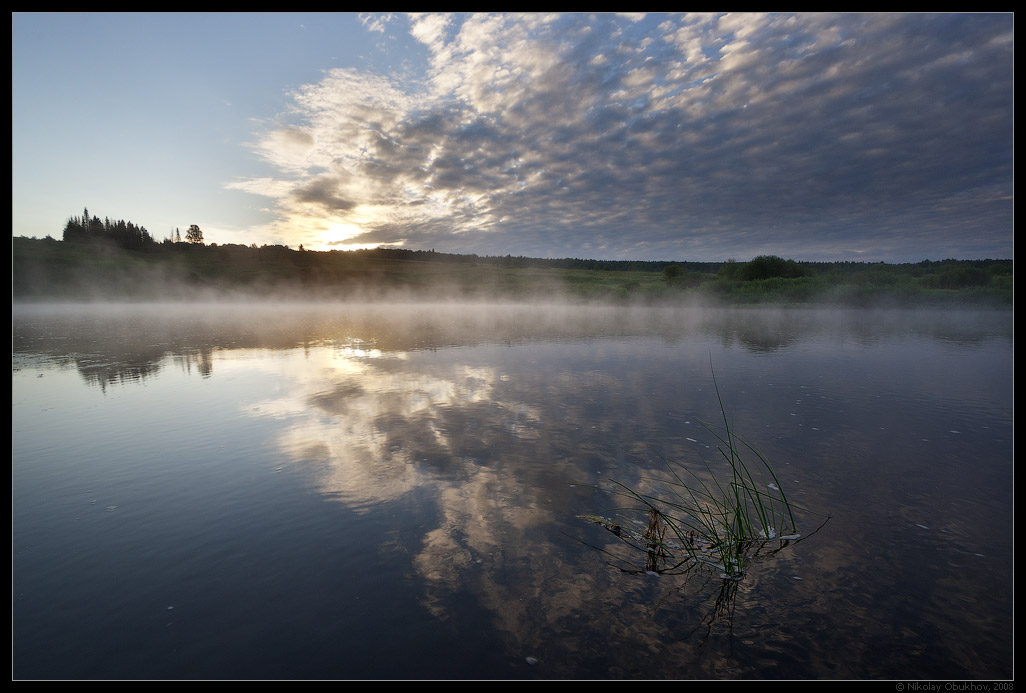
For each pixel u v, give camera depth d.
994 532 2.81
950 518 2.99
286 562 2.58
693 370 8.28
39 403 6.08
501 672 1.83
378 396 6.40
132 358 9.98
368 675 1.81
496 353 10.58
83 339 13.66
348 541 2.79
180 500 3.33
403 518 3.06
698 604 2.24
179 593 2.32
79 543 2.78
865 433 4.73
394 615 2.16
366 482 3.62
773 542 2.75
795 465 3.90
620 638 2.02
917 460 3.99
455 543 2.77
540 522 3.02
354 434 4.78
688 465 3.93
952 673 1.80
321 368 8.64
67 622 2.11
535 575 2.46
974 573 2.42
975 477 3.62
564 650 1.94
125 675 1.81
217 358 9.95
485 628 2.07
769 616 2.15
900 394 6.41
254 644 1.98
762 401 6.05
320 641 2.00
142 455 4.20
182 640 2.00
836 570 2.47
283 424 5.13
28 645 1.97
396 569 2.51
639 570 2.51
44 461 4.07
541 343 12.43
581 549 2.71
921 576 2.41
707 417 5.33
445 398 6.27
